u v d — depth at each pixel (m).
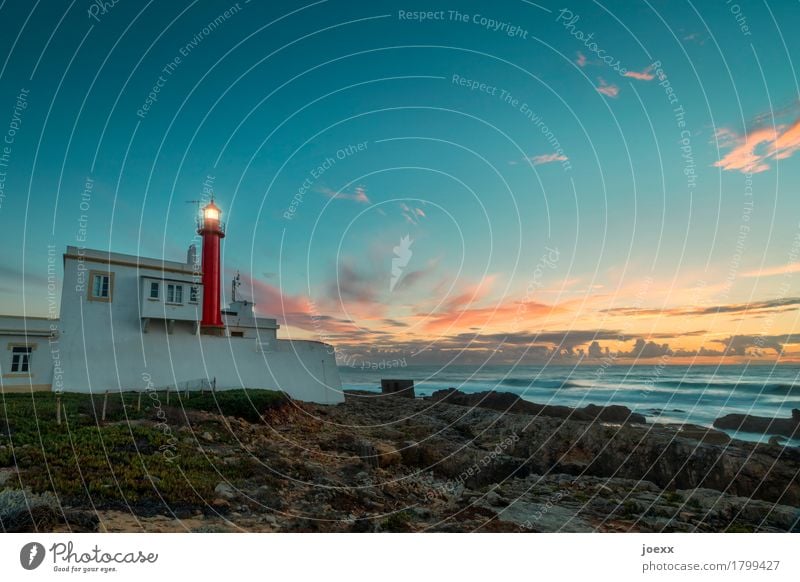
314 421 31.52
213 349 37.09
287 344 41.97
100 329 33.16
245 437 22.66
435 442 28.75
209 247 42.38
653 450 26.14
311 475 18.12
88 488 12.91
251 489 15.21
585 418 48.19
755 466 23.75
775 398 68.56
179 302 36.38
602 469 26.53
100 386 31.66
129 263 35.19
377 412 41.28
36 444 15.98
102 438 17.56
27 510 10.78
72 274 32.81
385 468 23.53
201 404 28.06
